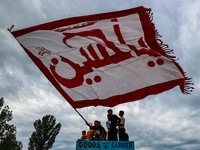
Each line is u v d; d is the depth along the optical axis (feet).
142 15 27.07
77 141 23.91
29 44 27.50
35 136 130.31
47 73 26.96
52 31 27.86
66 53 27.40
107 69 26.76
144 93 25.79
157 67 25.94
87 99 26.21
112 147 23.70
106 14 27.84
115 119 26.55
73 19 28.22
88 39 27.55
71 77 26.78
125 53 26.86
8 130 135.54
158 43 26.30
